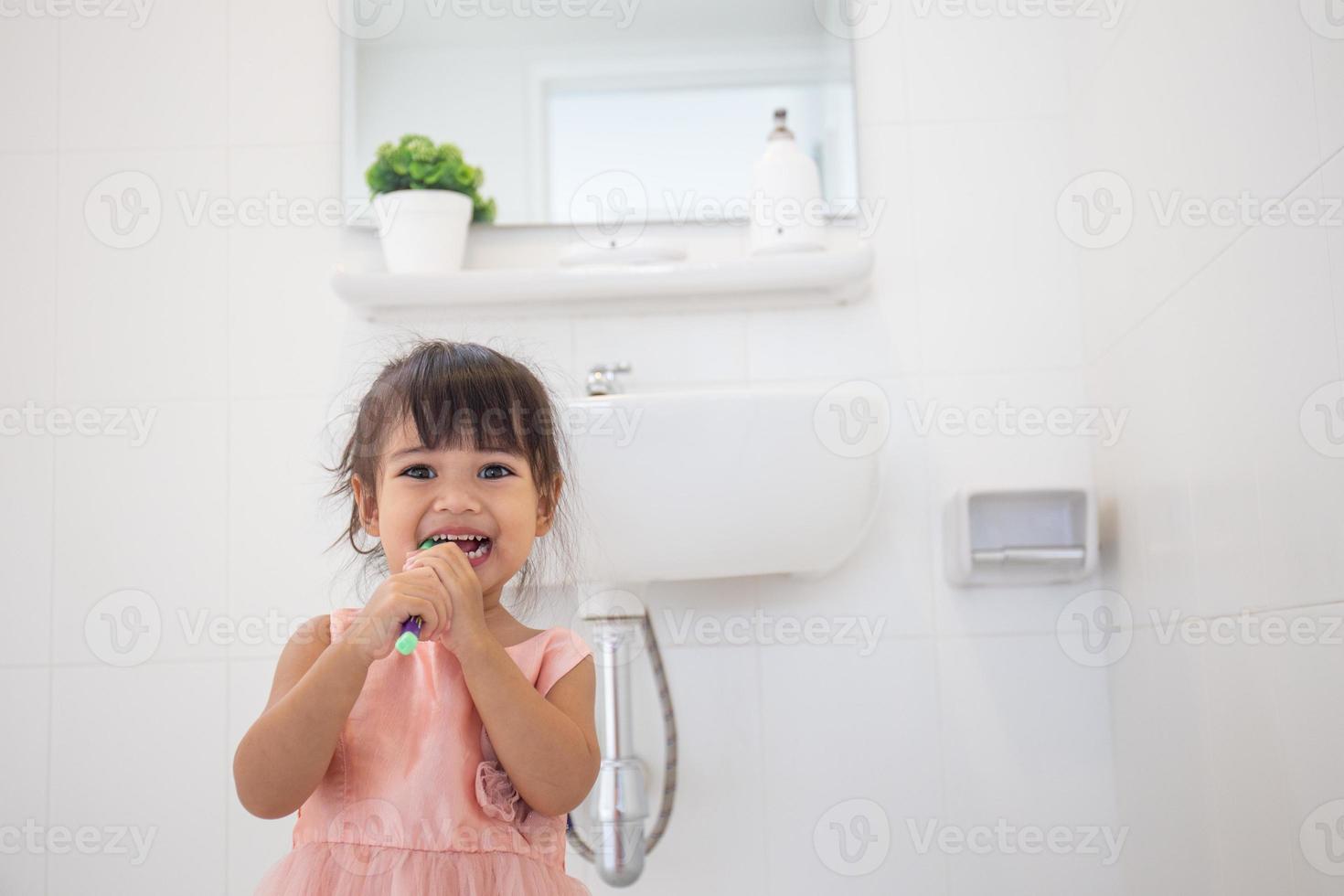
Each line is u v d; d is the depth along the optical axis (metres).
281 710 1.01
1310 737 1.11
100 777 1.68
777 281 1.68
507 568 1.13
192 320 1.78
